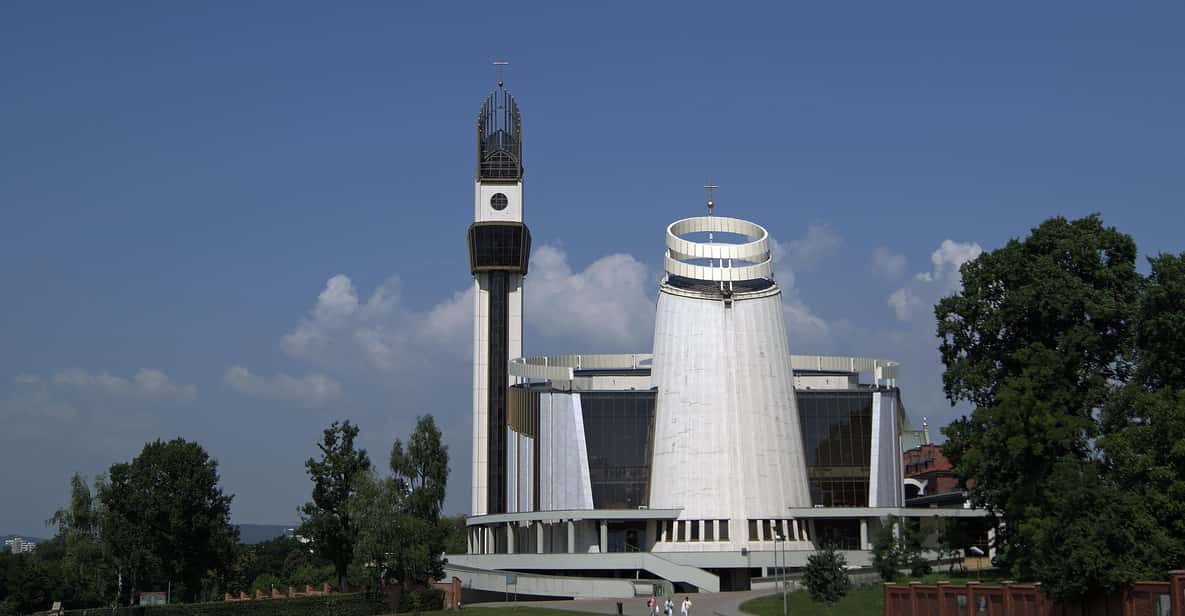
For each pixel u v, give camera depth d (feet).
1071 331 284.41
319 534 385.50
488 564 401.49
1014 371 301.84
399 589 349.61
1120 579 186.09
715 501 399.24
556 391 423.23
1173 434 221.66
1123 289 296.51
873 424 418.92
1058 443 258.98
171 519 402.72
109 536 403.13
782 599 286.05
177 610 322.75
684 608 266.98
